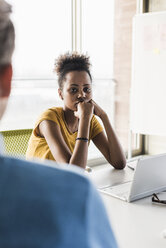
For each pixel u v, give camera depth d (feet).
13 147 5.95
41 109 11.28
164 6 11.26
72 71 5.54
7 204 0.87
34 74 10.23
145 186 4.09
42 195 0.90
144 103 10.36
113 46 11.51
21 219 0.85
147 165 4.00
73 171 1.01
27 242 0.81
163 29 9.68
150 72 10.13
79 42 9.96
